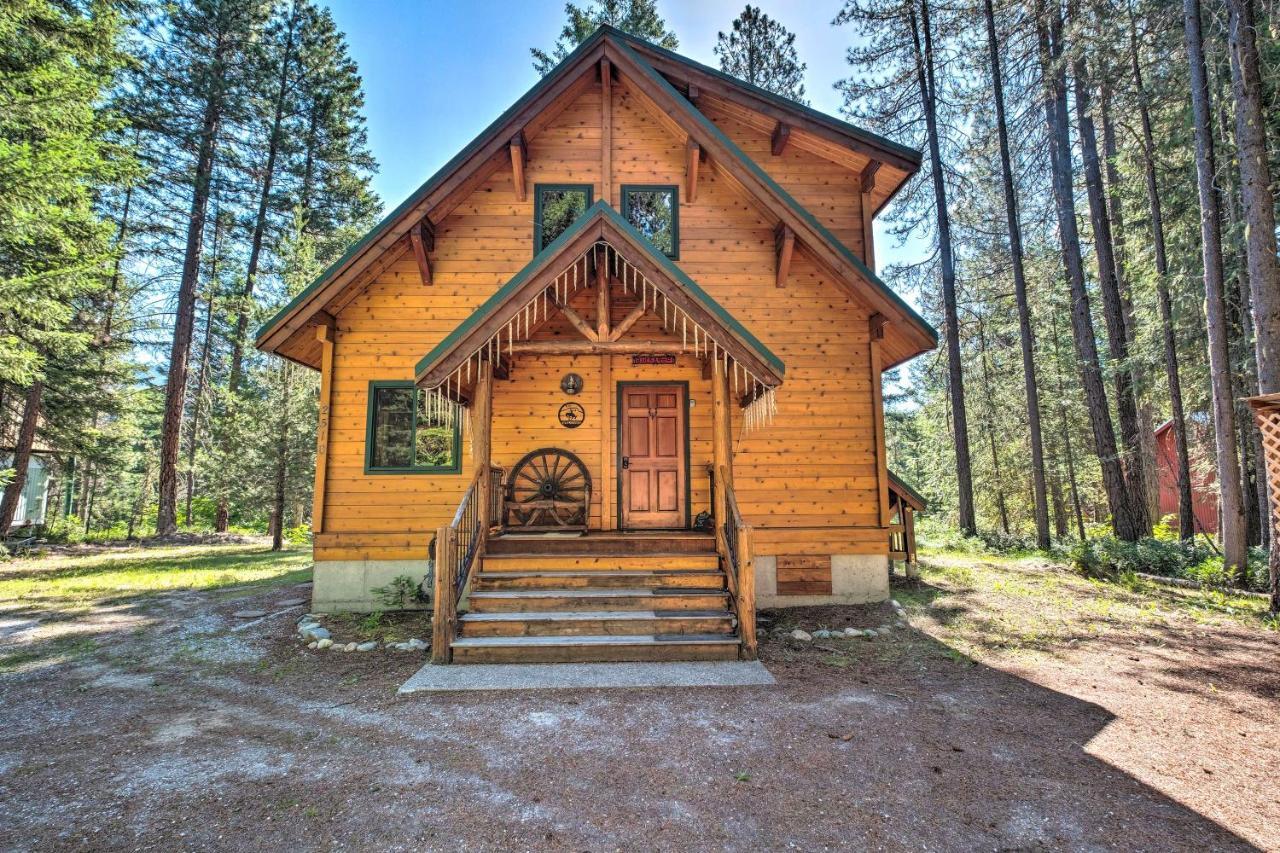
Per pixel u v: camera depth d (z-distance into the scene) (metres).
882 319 8.45
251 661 6.00
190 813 3.13
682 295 6.50
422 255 8.45
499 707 4.64
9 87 10.61
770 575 8.27
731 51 19.02
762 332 8.78
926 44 16.09
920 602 8.48
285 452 16.58
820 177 9.52
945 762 3.70
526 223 8.91
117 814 3.12
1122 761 3.71
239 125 22.16
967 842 2.86
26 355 11.25
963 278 21.16
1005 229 19.50
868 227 9.30
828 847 2.82
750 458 8.53
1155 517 18.38
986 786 3.40
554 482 8.59
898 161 8.96
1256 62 8.27
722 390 6.92
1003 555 13.91
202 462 21.86
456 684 5.13
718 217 9.08
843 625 7.25
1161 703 4.68
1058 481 21.56
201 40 21.00
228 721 4.43
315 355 9.32
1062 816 3.09
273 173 23.34
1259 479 11.37
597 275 7.26
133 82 19.91
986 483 22.34
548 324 8.88
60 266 12.60
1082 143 15.82
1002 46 15.23
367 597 8.02
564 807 3.17
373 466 8.32
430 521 8.20
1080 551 11.23
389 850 2.80
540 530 8.18
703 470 8.73
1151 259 13.77
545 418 8.80
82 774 3.58
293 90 23.75
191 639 6.82
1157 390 15.58
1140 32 12.45
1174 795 3.30
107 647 6.55
